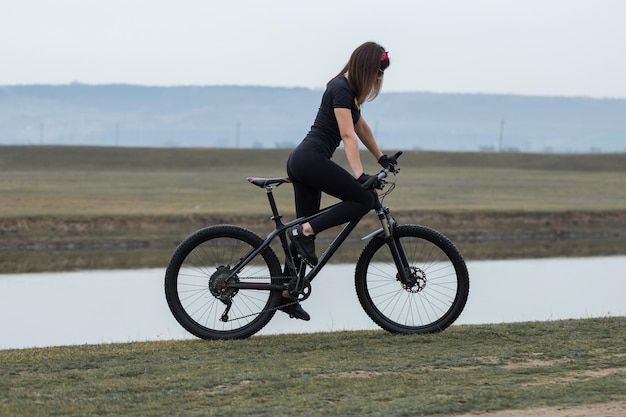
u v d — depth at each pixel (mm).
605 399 11023
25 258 53219
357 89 15094
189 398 11672
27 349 15562
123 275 44125
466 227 78250
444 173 168250
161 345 15453
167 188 112812
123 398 11727
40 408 11211
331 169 15031
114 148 195250
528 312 28234
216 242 17672
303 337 15812
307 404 11195
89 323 27812
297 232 15148
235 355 14297
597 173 180375
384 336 15711
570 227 80438
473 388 11867
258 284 15562
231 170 173875
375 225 70250
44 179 129375
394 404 11023
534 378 12453
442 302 16234
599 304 30734
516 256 54688
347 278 38469
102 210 77312
